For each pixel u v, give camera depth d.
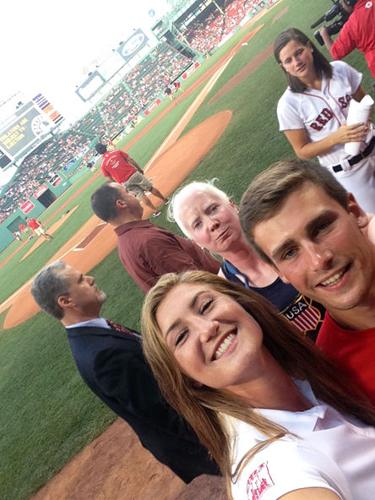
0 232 24.28
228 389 1.28
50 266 2.46
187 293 1.33
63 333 8.93
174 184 10.77
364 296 1.19
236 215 2.25
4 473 6.13
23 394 7.96
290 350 1.38
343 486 1.03
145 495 3.76
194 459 2.23
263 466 1.04
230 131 10.48
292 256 1.18
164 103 23.69
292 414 1.19
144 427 2.19
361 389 1.33
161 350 1.33
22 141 27.23
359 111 2.79
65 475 5.13
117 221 2.77
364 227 1.25
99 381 2.12
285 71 2.99
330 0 11.98
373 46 3.84
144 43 26.59
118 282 8.79
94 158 26.48
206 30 25.28
